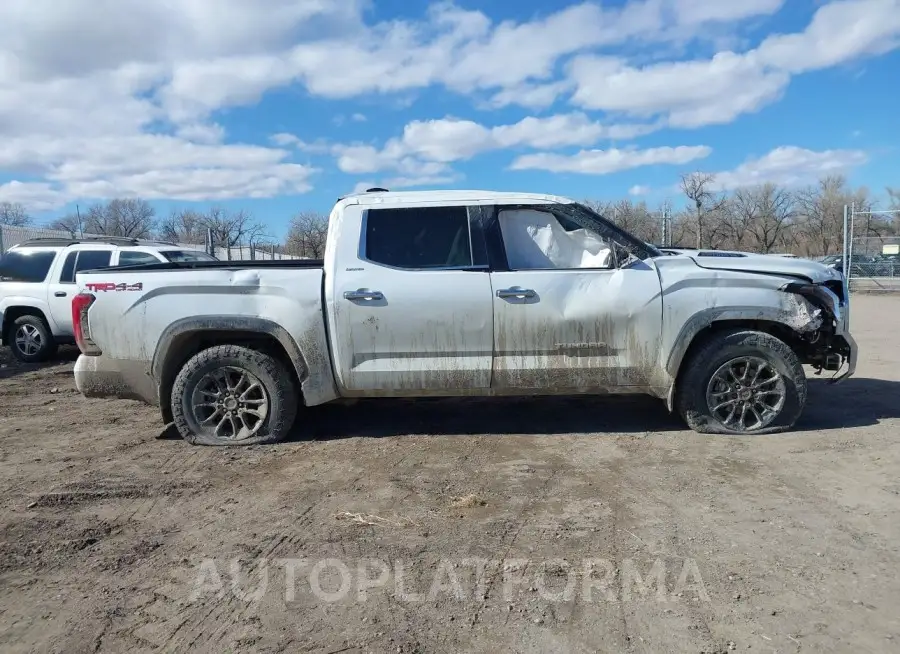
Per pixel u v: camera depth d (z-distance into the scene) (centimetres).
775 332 518
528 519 359
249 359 492
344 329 486
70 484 428
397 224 497
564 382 494
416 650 246
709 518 354
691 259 500
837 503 371
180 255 1046
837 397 626
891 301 1969
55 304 964
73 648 251
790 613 264
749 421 508
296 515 371
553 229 501
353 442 506
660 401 610
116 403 685
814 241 4612
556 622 262
